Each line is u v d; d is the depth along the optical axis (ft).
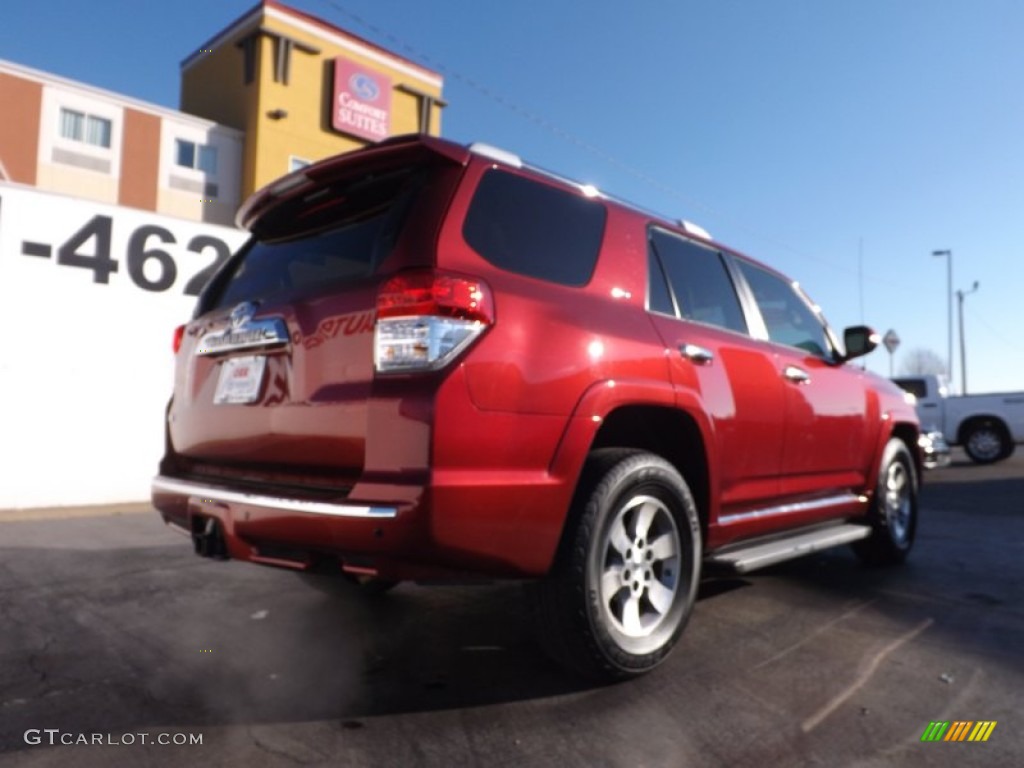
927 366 161.07
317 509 7.84
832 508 14.34
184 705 8.76
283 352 9.09
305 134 91.20
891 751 7.68
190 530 9.99
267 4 87.30
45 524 21.59
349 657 10.33
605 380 9.14
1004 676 9.70
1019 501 28.76
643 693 9.07
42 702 8.85
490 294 8.30
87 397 26.08
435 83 103.14
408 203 8.75
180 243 28.09
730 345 11.81
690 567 10.05
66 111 80.53
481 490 7.75
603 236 10.47
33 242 25.07
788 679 9.55
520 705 8.71
